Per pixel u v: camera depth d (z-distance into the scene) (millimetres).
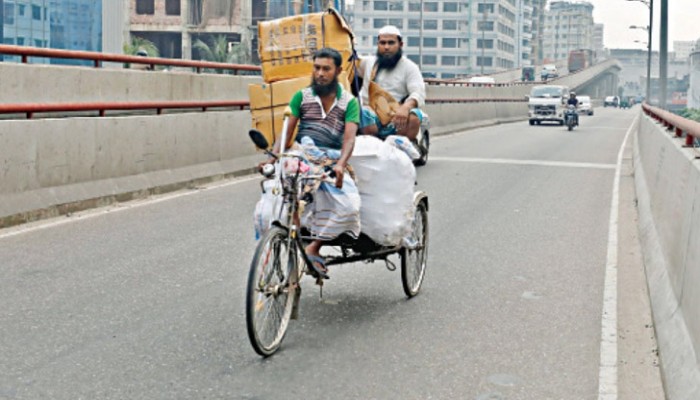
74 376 4895
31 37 34344
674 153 8039
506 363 5297
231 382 4863
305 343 5652
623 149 24750
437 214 11344
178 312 6301
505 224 10680
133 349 5414
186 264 7922
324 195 5773
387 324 6145
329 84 5895
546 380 4988
